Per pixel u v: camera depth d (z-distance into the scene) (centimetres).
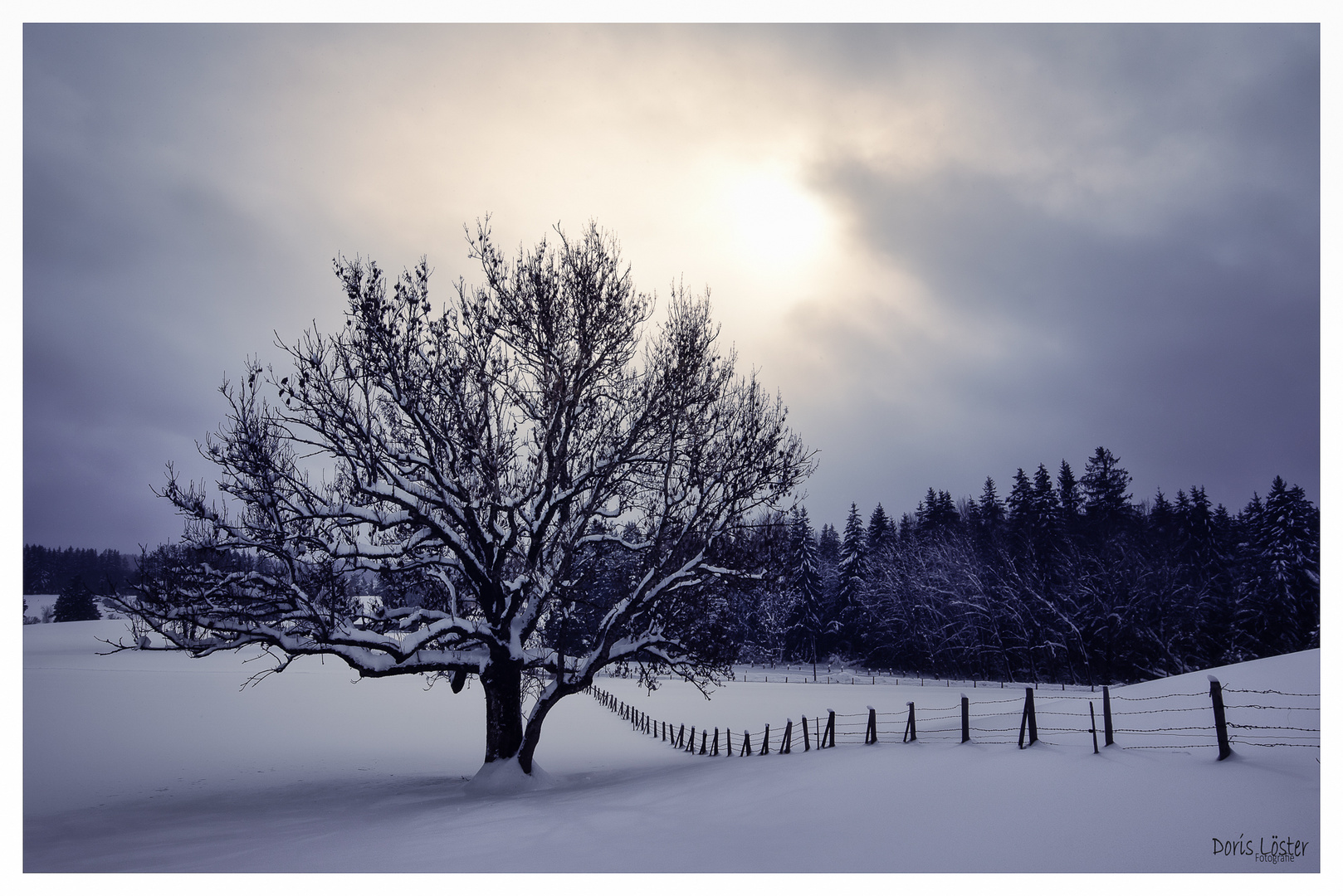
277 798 1908
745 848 1030
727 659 2083
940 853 953
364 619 1867
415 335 1858
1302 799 1030
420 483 1903
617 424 2022
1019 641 7138
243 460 1725
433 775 2416
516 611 2036
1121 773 1223
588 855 1015
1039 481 7719
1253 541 6775
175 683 5684
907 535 9994
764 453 2031
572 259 1986
